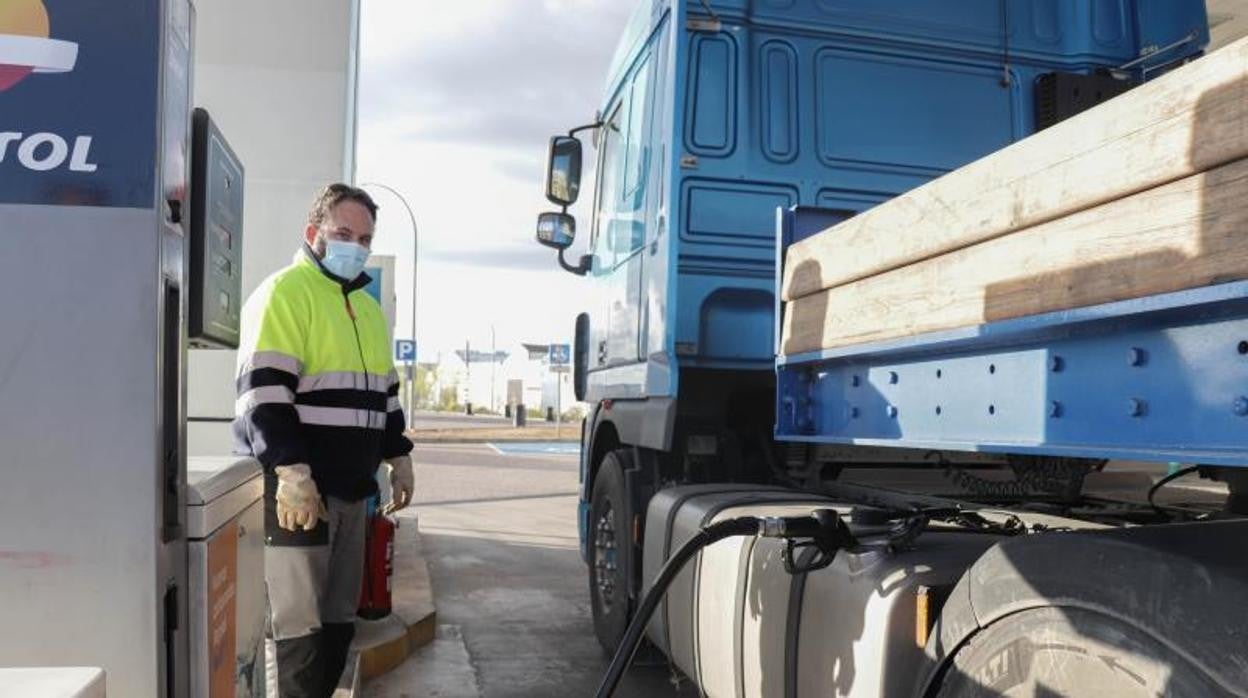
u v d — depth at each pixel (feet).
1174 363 5.51
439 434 97.25
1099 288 5.71
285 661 12.15
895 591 7.44
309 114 20.24
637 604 15.58
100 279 5.92
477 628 20.13
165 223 6.13
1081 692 5.64
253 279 20.07
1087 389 6.18
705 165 14.03
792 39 14.51
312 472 11.99
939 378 7.82
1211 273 4.93
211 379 18.38
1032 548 6.07
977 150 14.98
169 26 6.17
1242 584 4.88
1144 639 5.25
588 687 16.17
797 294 10.07
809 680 8.52
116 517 5.89
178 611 6.46
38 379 5.87
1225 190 4.87
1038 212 6.18
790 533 7.98
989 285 6.76
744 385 14.64
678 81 13.98
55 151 5.94
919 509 8.67
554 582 25.07
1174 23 15.35
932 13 14.97
